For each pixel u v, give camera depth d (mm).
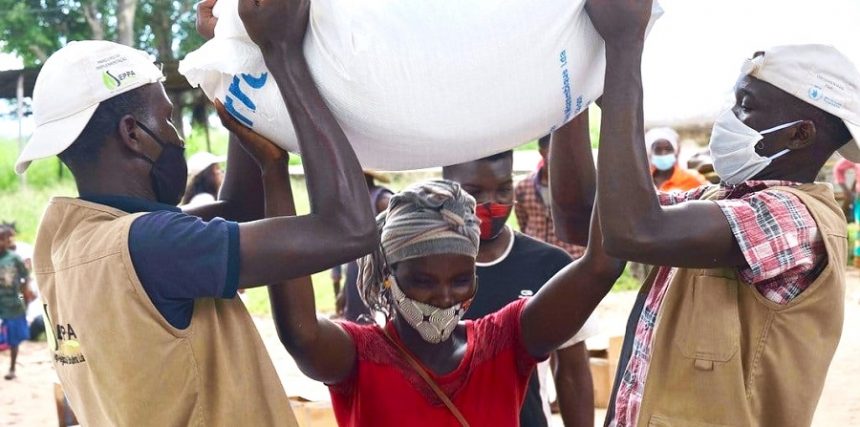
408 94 1690
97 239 1720
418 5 1657
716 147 2020
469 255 1996
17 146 17328
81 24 18578
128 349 1684
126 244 1678
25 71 15742
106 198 1786
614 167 1736
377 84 1678
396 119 1722
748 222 1813
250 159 2172
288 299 1937
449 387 2057
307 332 1956
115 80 1772
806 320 1887
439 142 1775
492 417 2074
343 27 1651
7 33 17953
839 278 1903
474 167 2695
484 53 1676
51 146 1744
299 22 1677
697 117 12969
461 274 1998
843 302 1949
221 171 7273
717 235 1800
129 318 1673
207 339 1748
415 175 12523
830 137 1956
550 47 1719
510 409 2105
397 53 1661
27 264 9734
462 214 1996
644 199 1738
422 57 1664
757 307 1889
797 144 1937
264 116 1797
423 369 2049
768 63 1925
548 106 1795
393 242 1985
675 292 1962
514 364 2145
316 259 1701
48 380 8297
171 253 1664
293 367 7781
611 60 1748
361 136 1781
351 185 1710
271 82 1769
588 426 2869
